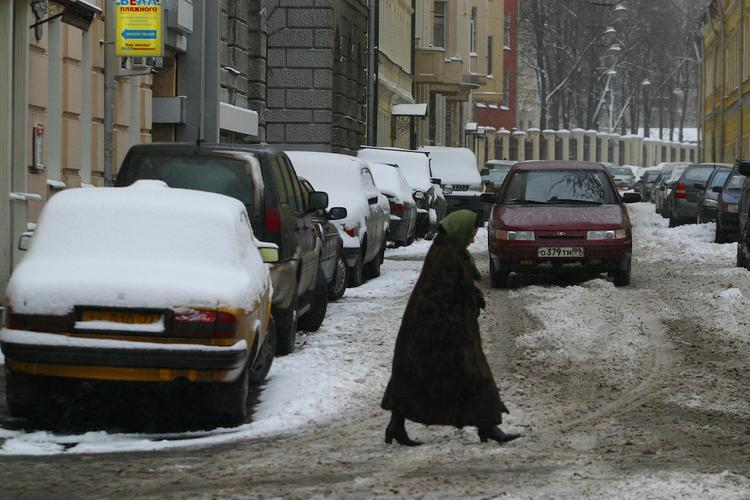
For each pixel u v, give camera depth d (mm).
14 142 57000
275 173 42125
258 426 31812
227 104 97438
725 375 39281
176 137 91500
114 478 25766
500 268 63219
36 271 31000
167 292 30375
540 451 28328
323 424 32000
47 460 27750
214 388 31016
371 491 24266
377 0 151250
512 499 23266
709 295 58719
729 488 23984
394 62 178625
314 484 25078
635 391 36562
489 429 29031
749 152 179250
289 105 124875
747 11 180375
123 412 33094
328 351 42875
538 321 51031
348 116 135750
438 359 28328
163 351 30156
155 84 89500
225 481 25422
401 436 28922
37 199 58750
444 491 24188
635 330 48281
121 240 31766
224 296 30625
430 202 107938
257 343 33188
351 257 62125
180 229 32156
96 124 69000
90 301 30281
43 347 30203
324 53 124062
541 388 37000
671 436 30156
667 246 92812
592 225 62531
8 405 31344
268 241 40875
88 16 65688
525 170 66250
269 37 124438
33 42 58469
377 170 93062
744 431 30766
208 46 92000
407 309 28797
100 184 69688
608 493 23688
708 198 112875
